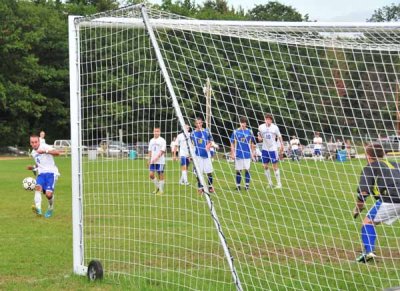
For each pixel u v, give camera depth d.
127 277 9.09
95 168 13.89
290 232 12.63
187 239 11.84
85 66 10.13
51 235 13.23
